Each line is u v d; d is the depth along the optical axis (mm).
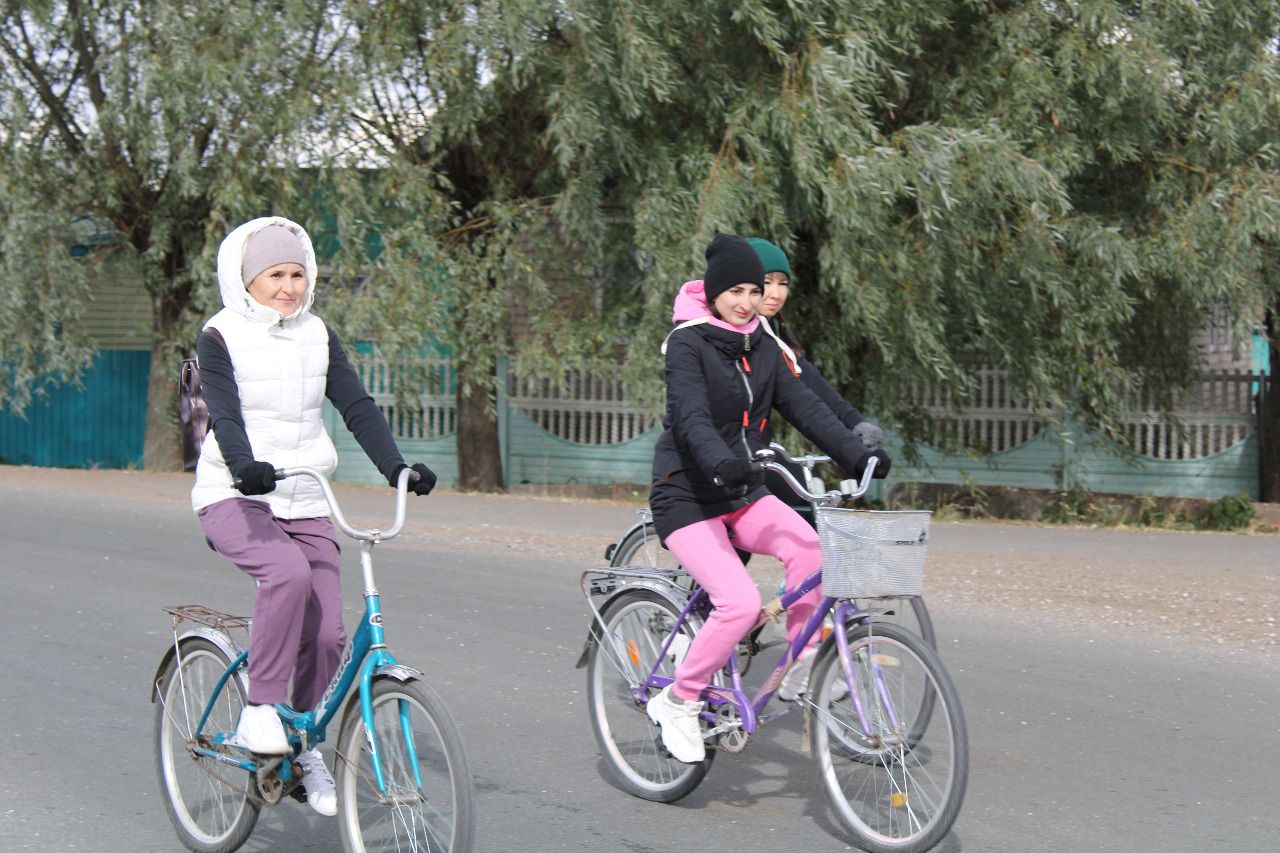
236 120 17000
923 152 13750
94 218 19828
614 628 6469
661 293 14883
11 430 23484
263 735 4977
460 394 19047
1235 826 5848
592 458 19156
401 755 4684
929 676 5227
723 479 5496
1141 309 16875
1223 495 17641
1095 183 16297
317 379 5352
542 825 5855
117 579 11211
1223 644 9266
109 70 17984
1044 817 5945
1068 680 8312
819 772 5629
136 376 22969
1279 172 15227
